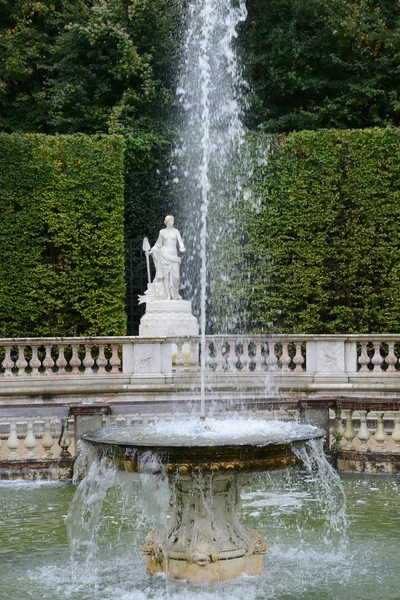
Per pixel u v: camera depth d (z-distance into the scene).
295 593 7.00
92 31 27.52
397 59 27.66
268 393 18.05
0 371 22.72
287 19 29.88
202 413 8.16
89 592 7.14
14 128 28.64
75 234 22.86
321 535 8.98
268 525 9.44
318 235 22.80
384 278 22.45
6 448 13.15
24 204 22.67
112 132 27.00
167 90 28.72
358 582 7.32
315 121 28.48
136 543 8.80
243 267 23.58
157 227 27.69
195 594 6.91
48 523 9.74
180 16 29.70
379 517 9.80
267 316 23.27
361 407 12.45
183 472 6.69
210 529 7.27
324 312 23.06
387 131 22.61
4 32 28.41
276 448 6.76
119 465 6.93
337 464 12.67
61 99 27.64
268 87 29.94
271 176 23.27
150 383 18.14
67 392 17.81
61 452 12.30
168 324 20.14
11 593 7.18
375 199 22.52
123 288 23.28
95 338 18.06
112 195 23.23
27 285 22.61
